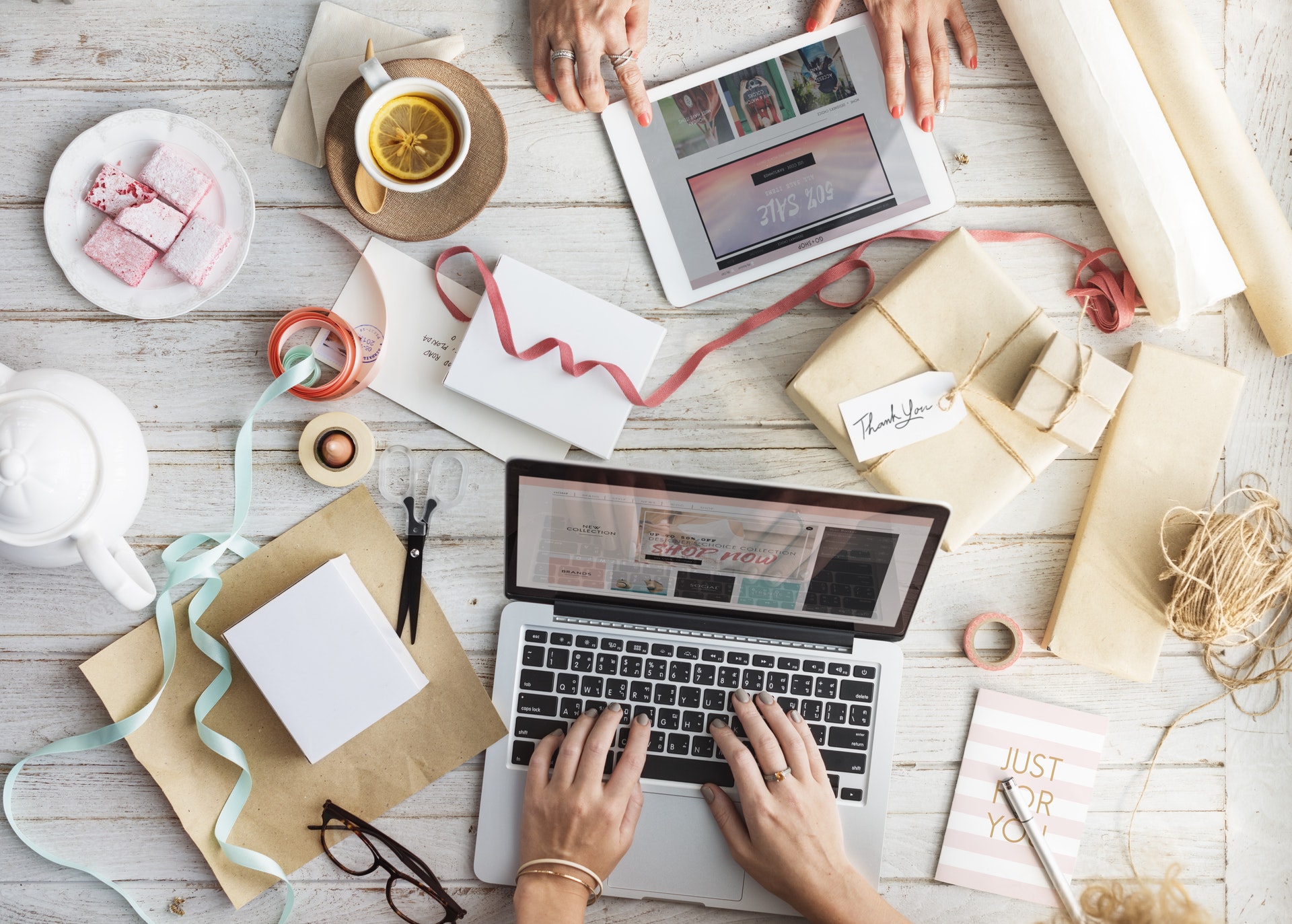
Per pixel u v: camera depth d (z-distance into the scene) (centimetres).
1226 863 85
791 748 79
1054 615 83
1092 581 82
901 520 71
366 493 83
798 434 85
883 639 81
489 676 84
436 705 82
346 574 81
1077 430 76
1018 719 84
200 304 80
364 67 75
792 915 83
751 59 83
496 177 82
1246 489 79
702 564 76
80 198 80
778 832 77
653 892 82
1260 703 85
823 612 79
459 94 82
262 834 82
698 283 84
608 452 82
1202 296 80
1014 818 84
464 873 83
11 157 84
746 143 84
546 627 81
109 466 74
